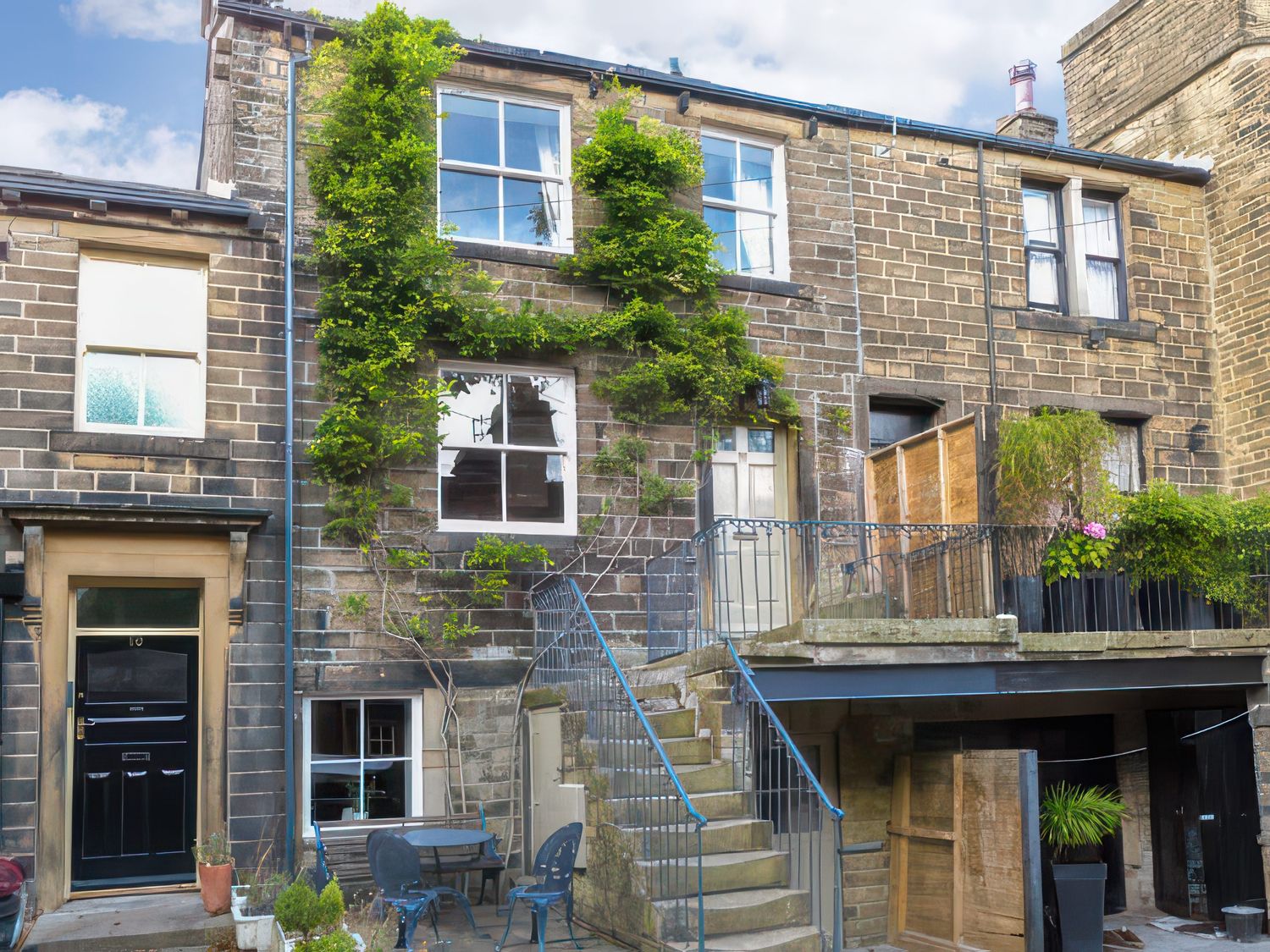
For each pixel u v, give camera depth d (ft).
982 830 32.68
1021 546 35.01
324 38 36.60
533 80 38.70
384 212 35.09
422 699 34.17
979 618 32.94
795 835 35.60
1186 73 49.55
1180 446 46.11
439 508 35.60
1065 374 44.73
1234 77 47.44
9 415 31.45
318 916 25.07
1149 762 40.75
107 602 32.58
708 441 39.01
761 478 40.52
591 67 39.27
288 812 31.89
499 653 35.19
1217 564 37.24
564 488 37.29
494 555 34.83
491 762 34.58
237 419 33.55
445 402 36.35
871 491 40.22
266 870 31.55
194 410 33.60
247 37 35.60
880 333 42.06
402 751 34.17
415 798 33.73
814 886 35.60
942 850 34.27
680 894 26.18
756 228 41.60
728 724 30.58
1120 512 36.73
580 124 39.24
